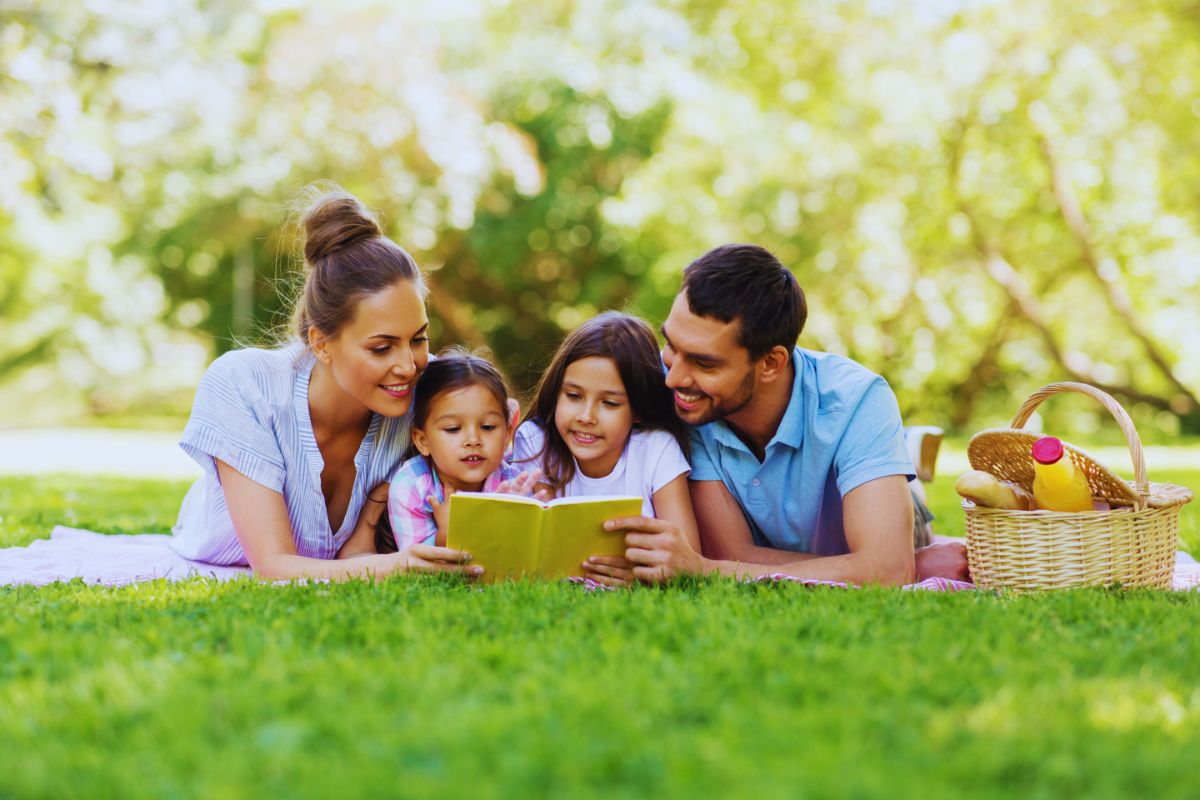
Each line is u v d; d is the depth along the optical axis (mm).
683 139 19562
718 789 1569
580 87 19703
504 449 3641
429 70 19047
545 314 21812
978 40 15875
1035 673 2146
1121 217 17000
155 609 2725
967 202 16984
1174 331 18531
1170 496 3330
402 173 19312
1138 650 2326
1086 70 15391
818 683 2043
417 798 1534
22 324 23609
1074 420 20141
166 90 19688
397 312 3195
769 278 3227
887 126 16516
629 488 3578
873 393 3422
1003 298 18469
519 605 2730
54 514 5691
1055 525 3176
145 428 20969
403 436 3666
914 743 1758
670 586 3074
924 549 3703
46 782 1604
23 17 17359
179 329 23922
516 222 19641
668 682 2037
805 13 16672
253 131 19672
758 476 3572
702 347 3188
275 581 3191
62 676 2139
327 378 3465
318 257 3303
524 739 1738
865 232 17406
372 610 2605
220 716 1863
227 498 3457
